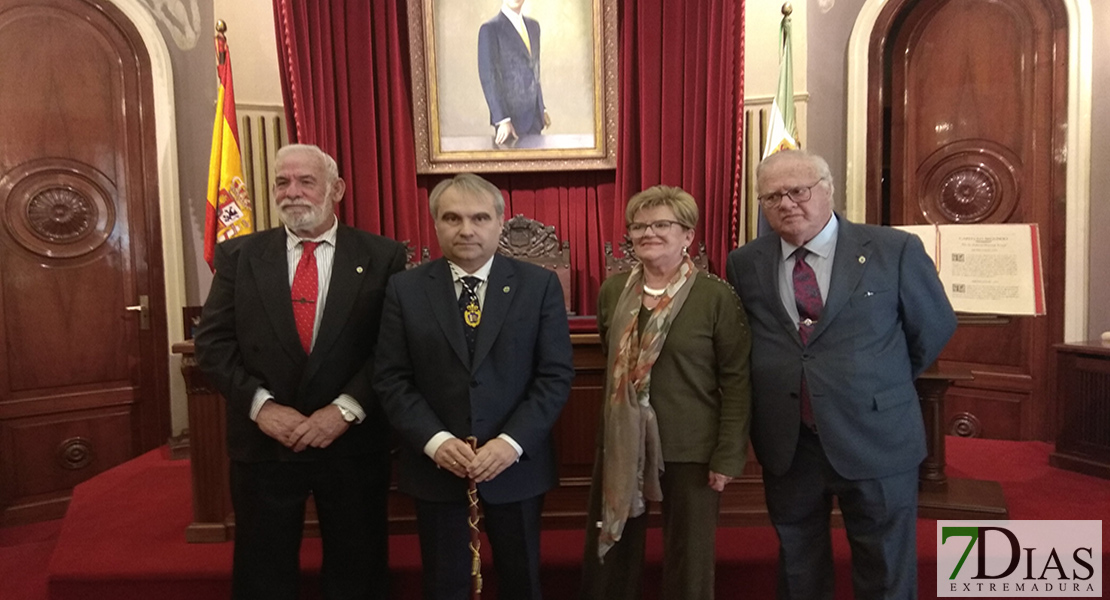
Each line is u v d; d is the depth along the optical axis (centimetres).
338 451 184
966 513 245
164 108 362
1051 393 350
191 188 377
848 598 222
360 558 191
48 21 338
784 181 165
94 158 352
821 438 167
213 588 221
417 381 176
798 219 166
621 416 173
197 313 312
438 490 171
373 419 190
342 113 345
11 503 335
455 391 170
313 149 188
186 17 371
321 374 182
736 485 250
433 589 172
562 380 175
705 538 173
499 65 358
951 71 369
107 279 357
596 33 355
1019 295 232
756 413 177
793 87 356
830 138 389
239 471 188
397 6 357
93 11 348
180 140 372
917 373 184
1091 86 332
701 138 349
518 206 375
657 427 173
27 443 339
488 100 360
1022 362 361
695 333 173
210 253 305
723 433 171
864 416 165
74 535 251
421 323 172
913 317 173
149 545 241
